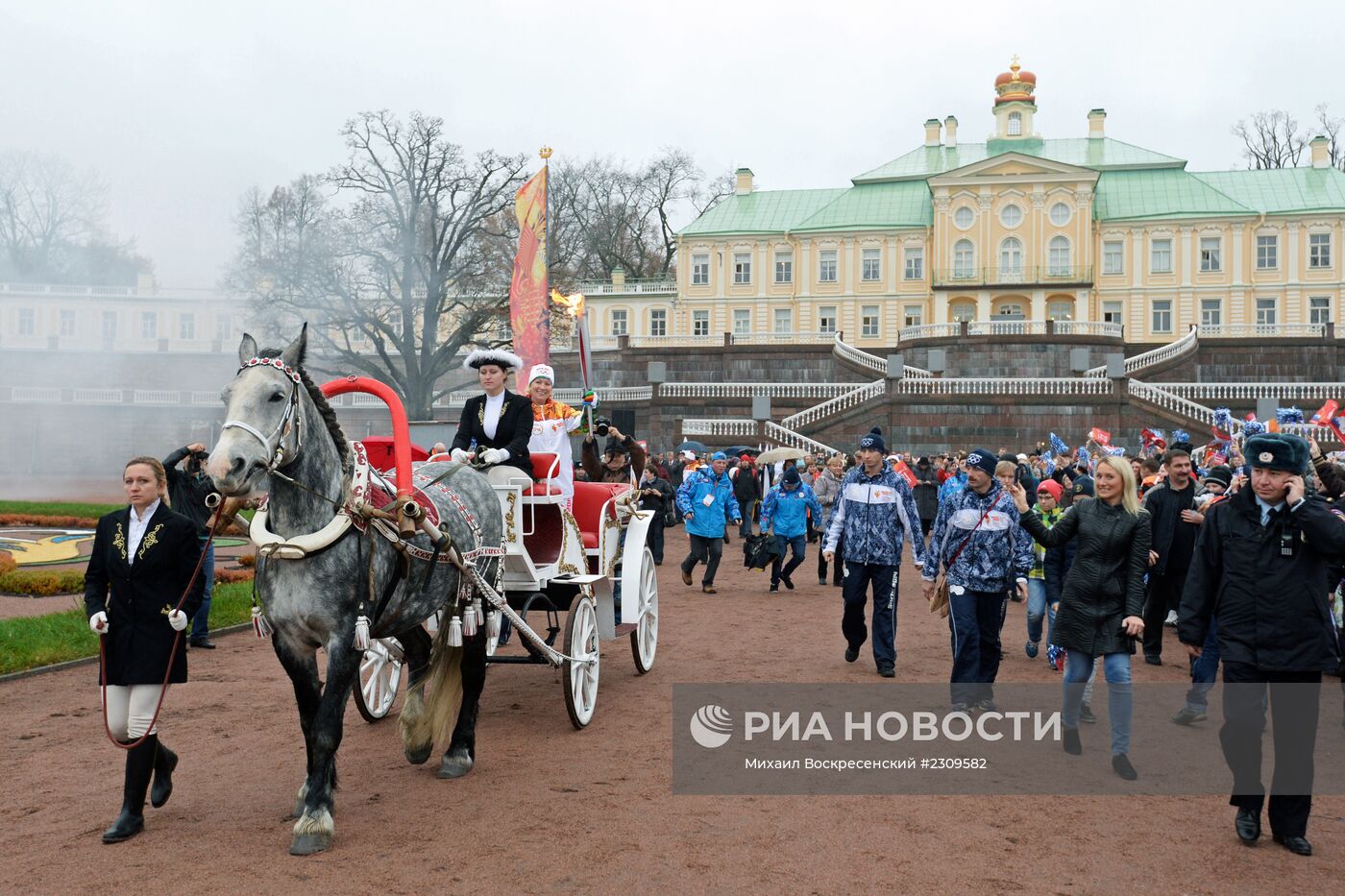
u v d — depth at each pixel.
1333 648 5.87
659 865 5.52
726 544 27.30
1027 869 5.54
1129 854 5.77
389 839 5.88
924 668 10.76
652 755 7.59
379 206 52.09
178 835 5.94
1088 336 52.03
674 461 33.06
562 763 7.39
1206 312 66.50
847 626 10.84
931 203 70.75
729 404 48.00
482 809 6.39
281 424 5.70
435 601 6.83
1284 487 5.99
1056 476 20.34
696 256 72.88
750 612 14.92
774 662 11.12
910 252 69.62
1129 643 7.38
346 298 51.28
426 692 7.25
